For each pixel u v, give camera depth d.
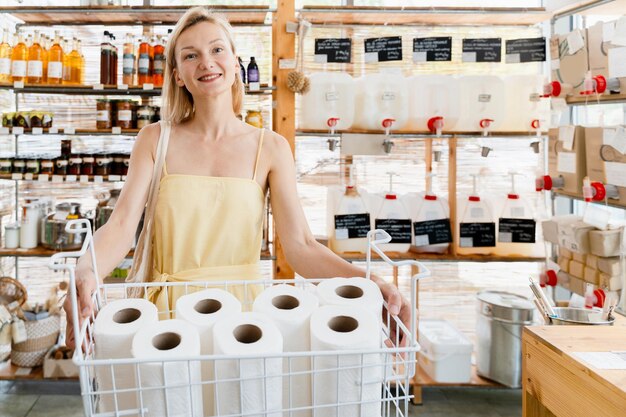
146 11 2.60
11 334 2.62
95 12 2.62
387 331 0.86
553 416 1.26
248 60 3.02
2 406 2.54
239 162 1.27
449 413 2.57
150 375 0.64
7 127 2.62
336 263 1.16
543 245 2.77
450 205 2.74
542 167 2.93
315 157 3.05
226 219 1.22
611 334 1.24
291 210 1.28
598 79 2.02
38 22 2.95
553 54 2.49
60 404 2.58
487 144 3.04
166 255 1.23
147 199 1.27
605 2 2.25
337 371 0.68
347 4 3.06
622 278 2.08
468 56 2.63
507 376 2.58
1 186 3.03
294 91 2.54
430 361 2.65
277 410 0.67
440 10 2.57
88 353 0.70
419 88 2.69
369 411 0.70
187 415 0.65
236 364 0.66
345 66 2.96
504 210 2.68
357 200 2.66
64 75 2.70
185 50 1.19
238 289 1.22
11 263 3.10
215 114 1.26
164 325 0.70
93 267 0.81
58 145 3.10
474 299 3.12
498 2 3.06
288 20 2.53
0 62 2.64
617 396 0.94
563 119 2.89
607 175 2.09
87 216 2.79
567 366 1.10
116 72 2.72
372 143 2.66
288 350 0.76
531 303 2.61
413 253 2.74
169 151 1.25
